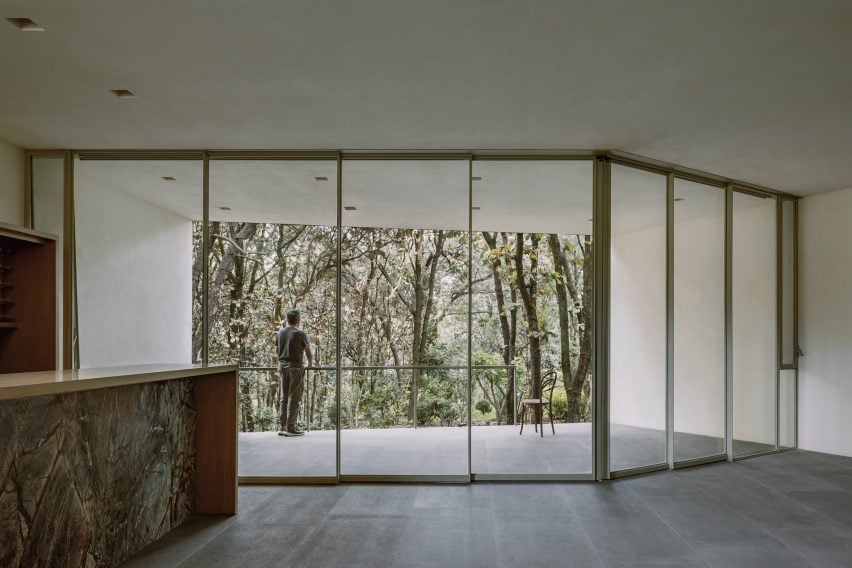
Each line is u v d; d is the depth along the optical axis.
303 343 5.97
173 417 4.32
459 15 3.21
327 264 6.00
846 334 7.34
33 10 3.16
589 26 3.33
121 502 3.62
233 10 3.16
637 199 6.28
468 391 5.95
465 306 6.02
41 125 5.12
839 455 7.34
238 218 6.02
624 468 6.08
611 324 6.04
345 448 5.88
